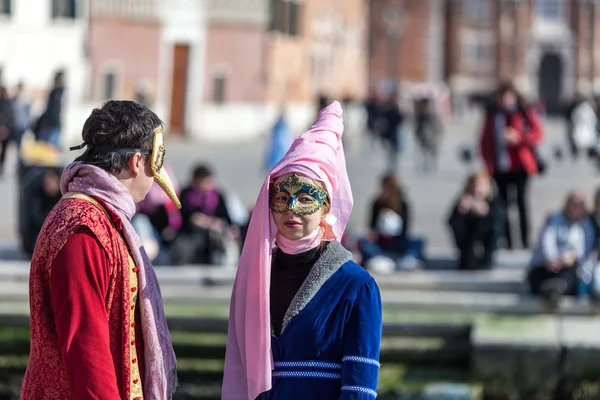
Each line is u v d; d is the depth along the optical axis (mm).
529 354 20625
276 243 9742
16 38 77062
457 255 28469
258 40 93312
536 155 31656
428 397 20656
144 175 9211
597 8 181625
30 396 8906
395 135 65000
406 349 21469
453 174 58906
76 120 78500
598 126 42156
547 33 178750
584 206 23719
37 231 27188
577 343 20594
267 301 9438
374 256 25984
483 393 20797
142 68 87125
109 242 8859
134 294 9023
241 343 9641
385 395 20750
